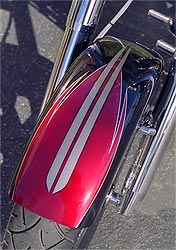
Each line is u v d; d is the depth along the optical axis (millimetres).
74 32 1373
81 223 1227
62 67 1374
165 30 1965
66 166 1198
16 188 1214
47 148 1211
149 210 1763
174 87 1294
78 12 1364
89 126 1214
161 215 1762
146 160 1313
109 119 1220
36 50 1942
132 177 1334
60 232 1304
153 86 1286
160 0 2006
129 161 1767
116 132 1217
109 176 1232
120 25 1967
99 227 1736
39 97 1881
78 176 1197
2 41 1946
